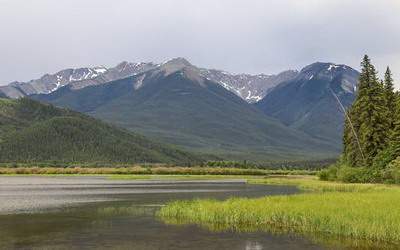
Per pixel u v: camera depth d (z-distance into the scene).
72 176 173.25
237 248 32.38
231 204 46.75
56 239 36.09
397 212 37.25
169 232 38.44
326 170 110.88
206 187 99.94
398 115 88.31
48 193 81.69
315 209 40.59
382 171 84.88
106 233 38.47
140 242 34.66
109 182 126.69
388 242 33.47
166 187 100.69
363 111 94.44
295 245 33.00
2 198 70.62
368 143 93.25
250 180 130.88
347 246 32.47
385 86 105.06
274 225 40.69
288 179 127.44
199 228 40.12
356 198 48.38
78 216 49.09
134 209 55.56
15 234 38.38
